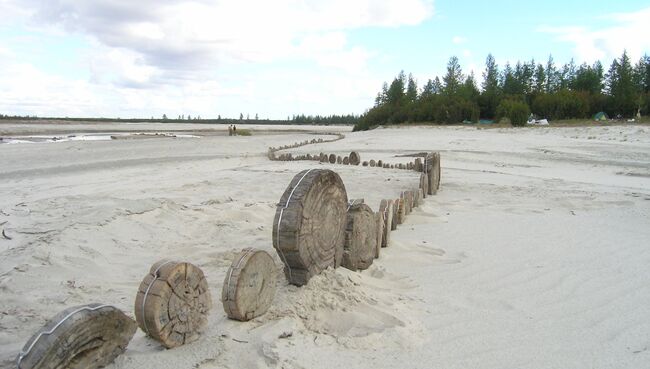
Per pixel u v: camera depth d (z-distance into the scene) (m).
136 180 14.65
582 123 40.31
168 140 35.09
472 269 6.69
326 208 5.52
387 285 5.91
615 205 11.45
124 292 5.43
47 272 5.78
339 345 4.22
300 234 5.02
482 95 56.66
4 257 6.22
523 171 18.52
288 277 5.32
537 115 51.19
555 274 6.50
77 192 12.03
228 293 4.33
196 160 21.72
